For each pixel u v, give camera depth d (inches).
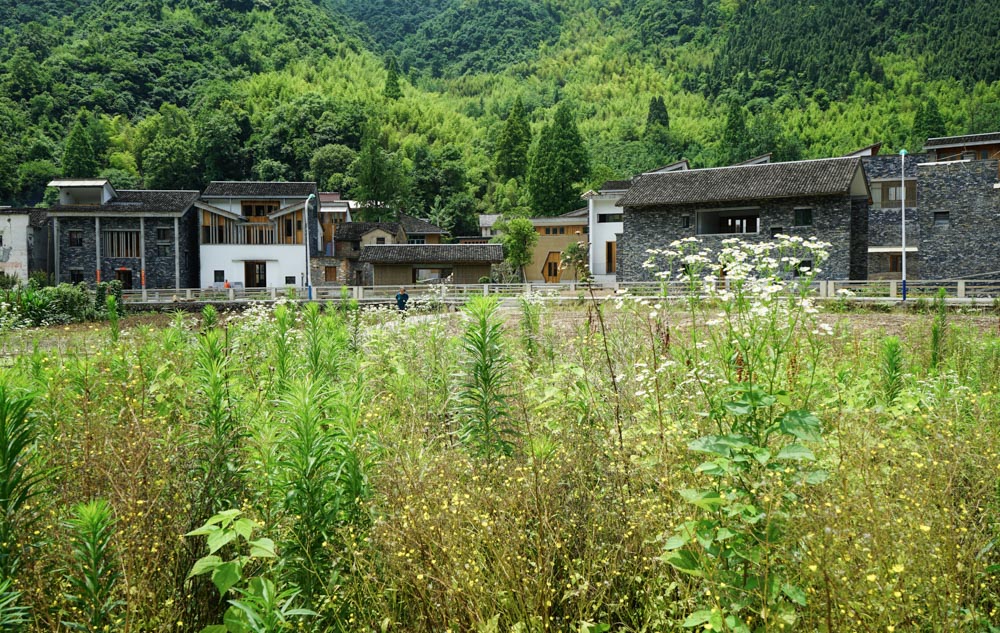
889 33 6378.0
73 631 143.1
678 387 226.7
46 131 4200.3
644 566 156.1
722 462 130.1
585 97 6747.1
